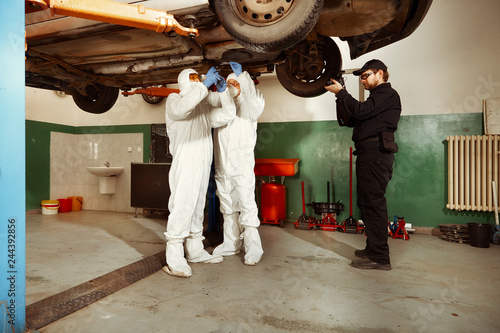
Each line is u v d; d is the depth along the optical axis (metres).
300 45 2.70
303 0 1.74
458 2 3.98
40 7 1.65
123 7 1.79
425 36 4.12
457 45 4.00
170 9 1.92
